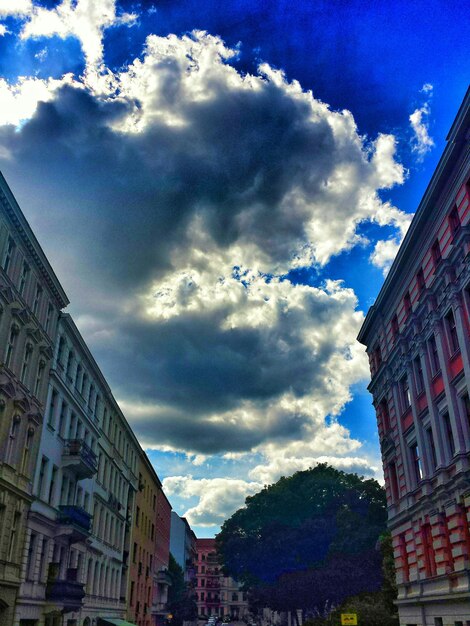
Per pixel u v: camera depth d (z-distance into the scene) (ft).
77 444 104.88
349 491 246.47
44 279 94.79
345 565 212.64
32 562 88.28
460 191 67.10
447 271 69.05
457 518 65.31
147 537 197.67
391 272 88.63
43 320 94.27
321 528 236.02
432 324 73.82
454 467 68.13
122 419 154.40
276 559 241.35
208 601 524.93
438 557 70.59
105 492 136.67
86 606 117.50
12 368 81.66
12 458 81.30
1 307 78.48
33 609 87.71
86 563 118.21
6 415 78.74
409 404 85.30
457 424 66.59
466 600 62.95
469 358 63.93
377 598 160.76
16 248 83.35
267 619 356.59
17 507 81.97
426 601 74.43
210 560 541.34
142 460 189.26
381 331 98.89
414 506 80.02
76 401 111.65
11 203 78.48
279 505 256.11
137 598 175.73
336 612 156.97
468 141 63.98
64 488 105.09
